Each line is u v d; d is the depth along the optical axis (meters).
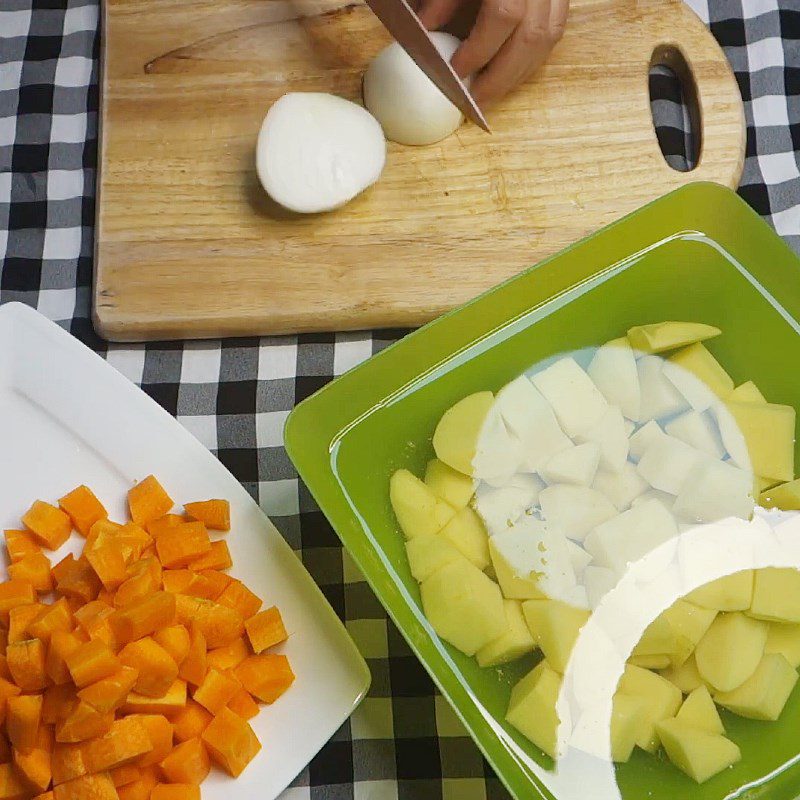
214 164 0.98
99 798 0.73
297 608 0.81
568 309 0.81
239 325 0.94
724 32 1.07
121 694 0.72
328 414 0.77
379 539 0.75
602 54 1.01
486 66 0.95
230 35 1.03
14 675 0.75
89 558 0.78
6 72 1.08
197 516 0.83
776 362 0.79
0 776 0.75
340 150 0.93
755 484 0.74
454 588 0.71
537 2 0.90
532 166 0.97
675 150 1.03
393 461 0.77
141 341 0.96
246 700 0.78
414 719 0.83
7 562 0.85
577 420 0.77
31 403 0.89
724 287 0.81
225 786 0.77
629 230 0.80
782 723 0.70
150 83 1.01
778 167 1.01
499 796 0.81
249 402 0.94
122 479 0.87
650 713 0.68
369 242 0.95
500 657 0.70
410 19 0.86
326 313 0.93
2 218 1.03
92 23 1.09
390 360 0.77
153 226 0.96
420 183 0.97
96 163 1.04
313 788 0.82
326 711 0.78
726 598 0.70
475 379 0.80
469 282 0.94
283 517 0.90
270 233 0.96
